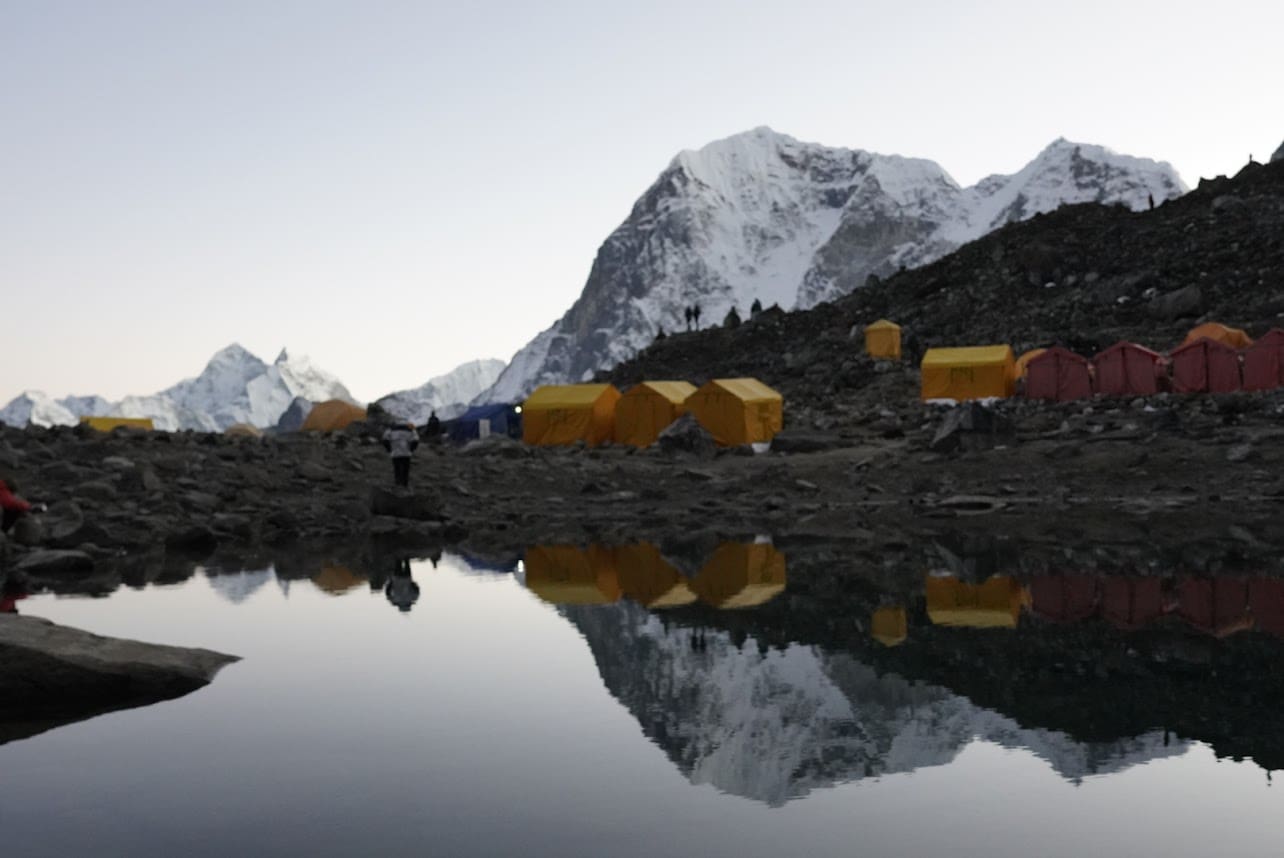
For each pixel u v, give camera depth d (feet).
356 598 54.90
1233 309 259.80
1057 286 326.44
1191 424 137.28
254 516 98.07
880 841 20.72
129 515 88.22
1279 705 31.04
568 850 20.34
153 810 22.90
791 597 53.83
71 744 28.40
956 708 31.32
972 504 104.53
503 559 73.26
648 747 27.55
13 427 131.44
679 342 414.00
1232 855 19.90
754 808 22.75
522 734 28.94
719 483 127.54
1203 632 42.34
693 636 43.62
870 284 406.62
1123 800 23.08
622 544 83.10
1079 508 99.66
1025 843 20.58
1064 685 33.94
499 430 220.84
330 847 20.59
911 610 49.11
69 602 53.93
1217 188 355.56
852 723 29.76
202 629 45.88
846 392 261.24
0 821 22.26
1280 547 70.28
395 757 26.84
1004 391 209.56
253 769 25.90
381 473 125.59
